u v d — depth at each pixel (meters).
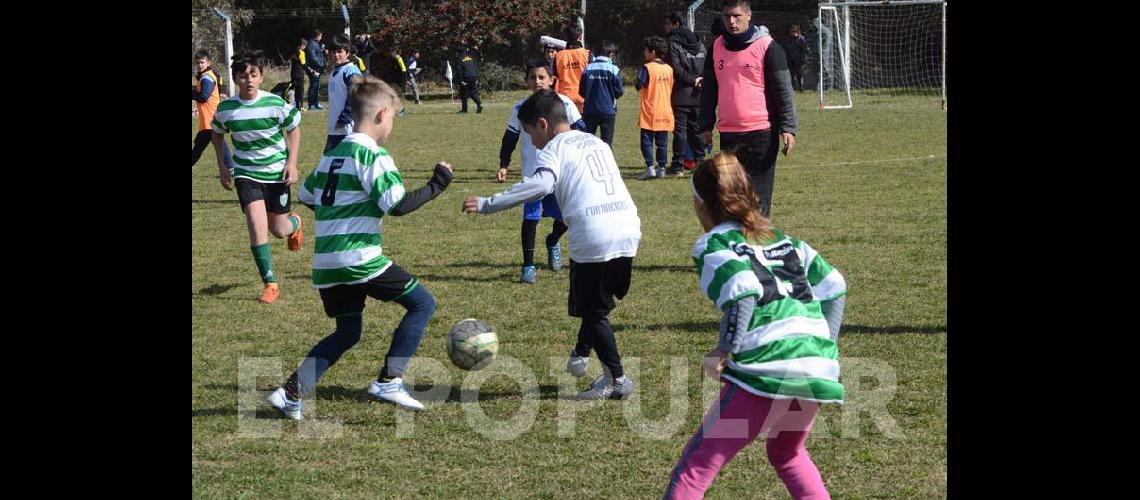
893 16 32.78
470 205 5.01
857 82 33.19
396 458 4.55
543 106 5.22
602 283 5.13
